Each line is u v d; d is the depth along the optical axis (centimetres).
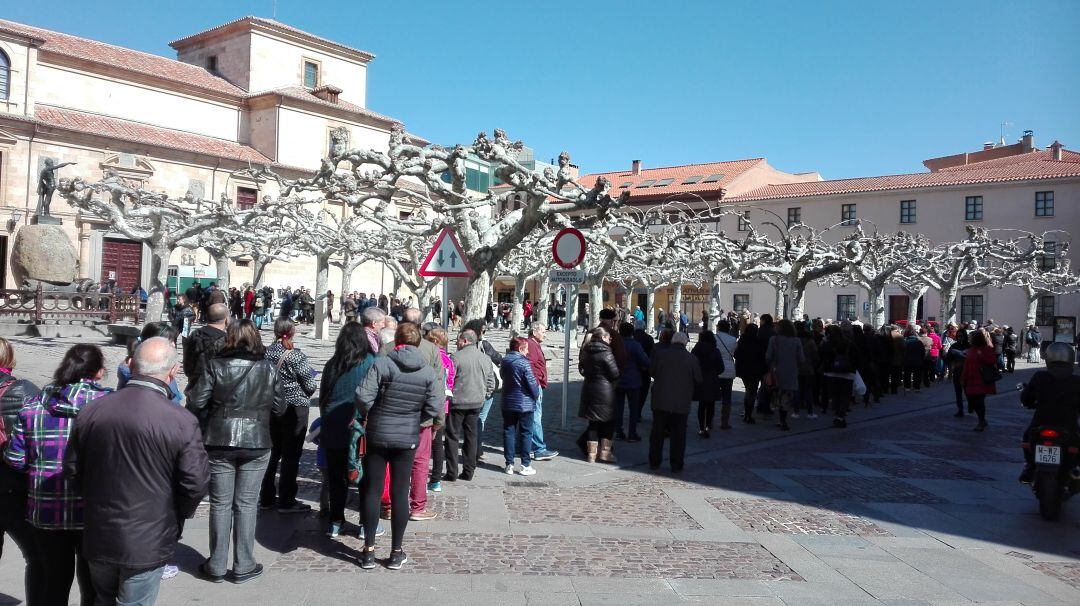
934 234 5012
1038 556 627
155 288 2119
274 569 543
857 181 5538
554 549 611
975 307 4906
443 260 929
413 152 1086
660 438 962
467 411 848
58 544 400
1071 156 5400
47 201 3700
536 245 2855
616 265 3148
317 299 2984
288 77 5316
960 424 1434
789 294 2409
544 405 1500
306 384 691
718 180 5956
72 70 4316
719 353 1195
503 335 3881
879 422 1446
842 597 518
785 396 1306
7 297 2703
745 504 786
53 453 393
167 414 365
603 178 1068
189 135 4784
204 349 602
